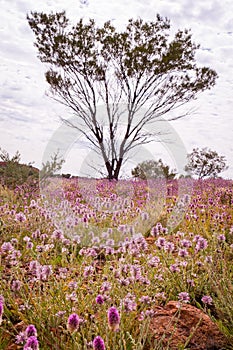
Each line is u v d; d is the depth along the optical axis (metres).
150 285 3.53
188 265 4.13
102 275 3.77
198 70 18.03
